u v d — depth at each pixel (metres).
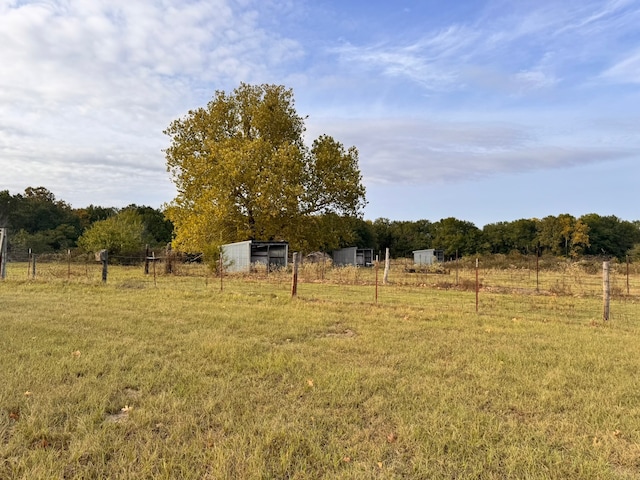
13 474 2.77
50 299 10.91
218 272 22.08
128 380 4.61
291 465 3.00
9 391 4.14
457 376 5.12
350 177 34.44
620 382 4.98
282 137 33.59
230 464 2.96
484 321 9.06
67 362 5.16
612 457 3.21
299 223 32.56
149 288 14.03
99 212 75.50
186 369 5.08
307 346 6.45
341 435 3.48
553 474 2.92
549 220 72.06
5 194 60.12
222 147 29.67
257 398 4.21
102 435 3.30
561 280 22.22
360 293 14.76
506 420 3.87
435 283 19.23
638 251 51.44
